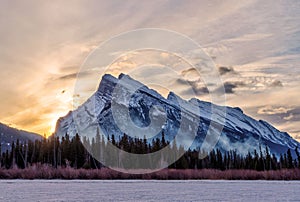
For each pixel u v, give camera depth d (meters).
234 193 29.17
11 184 39.62
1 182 44.19
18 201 21.86
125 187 34.84
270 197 25.78
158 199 23.48
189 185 40.28
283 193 29.50
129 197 24.47
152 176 54.47
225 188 35.62
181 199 23.67
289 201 23.22
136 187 35.03
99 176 54.66
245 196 26.45
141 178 54.66
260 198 24.98
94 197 24.36
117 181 47.69
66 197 24.23
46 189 31.33
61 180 50.88
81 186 36.16
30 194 26.58
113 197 24.39
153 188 33.91
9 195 25.64
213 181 53.22
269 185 42.59
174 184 41.91
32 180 49.72
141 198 23.94
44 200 22.36
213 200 23.28
